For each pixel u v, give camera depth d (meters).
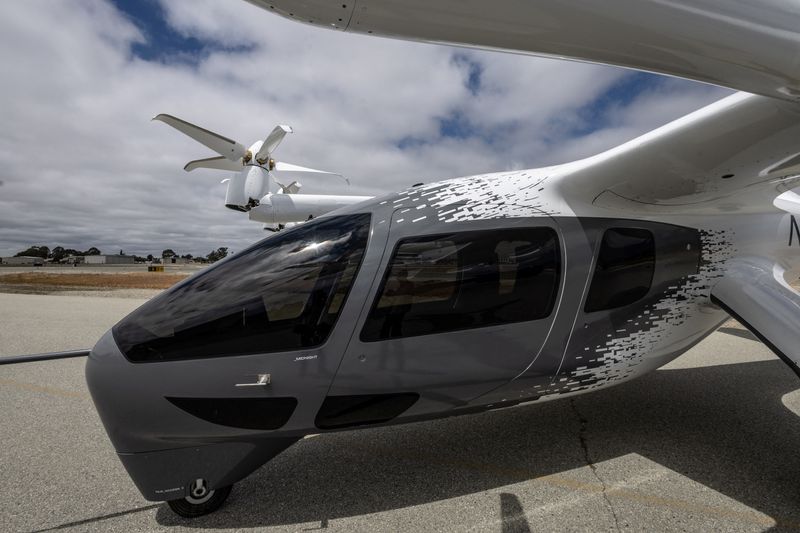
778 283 2.51
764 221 2.91
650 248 2.42
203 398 1.72
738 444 2.57
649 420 2.95
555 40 1.03
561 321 2.18
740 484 2.11
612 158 2.07
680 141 1.82
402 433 2.79
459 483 2.15
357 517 1.87
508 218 2.19
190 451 1.77
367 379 1.88
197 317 1.79
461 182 2.31
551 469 2.29
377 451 2.52
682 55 1.08
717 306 2.65
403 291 1.94
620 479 2.17
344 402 1.88
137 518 1.90
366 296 1.90
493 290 2.07
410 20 0.96
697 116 1.74
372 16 0.95
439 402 2.02
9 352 5.36
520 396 2.20
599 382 2.37
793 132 1.67
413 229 2.04
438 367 1.96
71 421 3.12
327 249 1.96
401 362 1.91
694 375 4.11
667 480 2.16
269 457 1.91
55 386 3.99
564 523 1.81
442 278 2.00
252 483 2.17
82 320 7.96
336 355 1.84
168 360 1.72
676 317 2.52
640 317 2.40
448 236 2.07
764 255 2.86
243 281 1.90
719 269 2.63
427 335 1.95
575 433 2.75
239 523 1.84
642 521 1.81
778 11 1.02
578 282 2.22
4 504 2.02
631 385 3.78
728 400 3.35
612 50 1.07
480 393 2.08
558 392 2.29
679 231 2.53
